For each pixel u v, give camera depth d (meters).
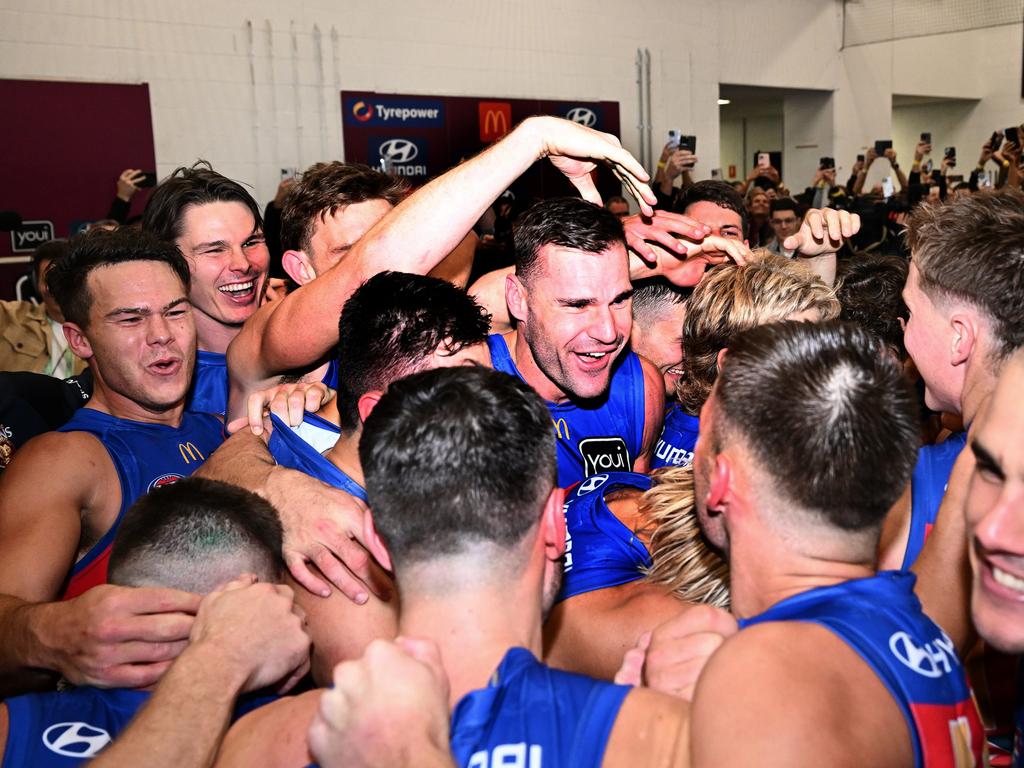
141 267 1.88
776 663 0.82
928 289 1.36
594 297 1.82
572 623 1.39
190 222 2.32
